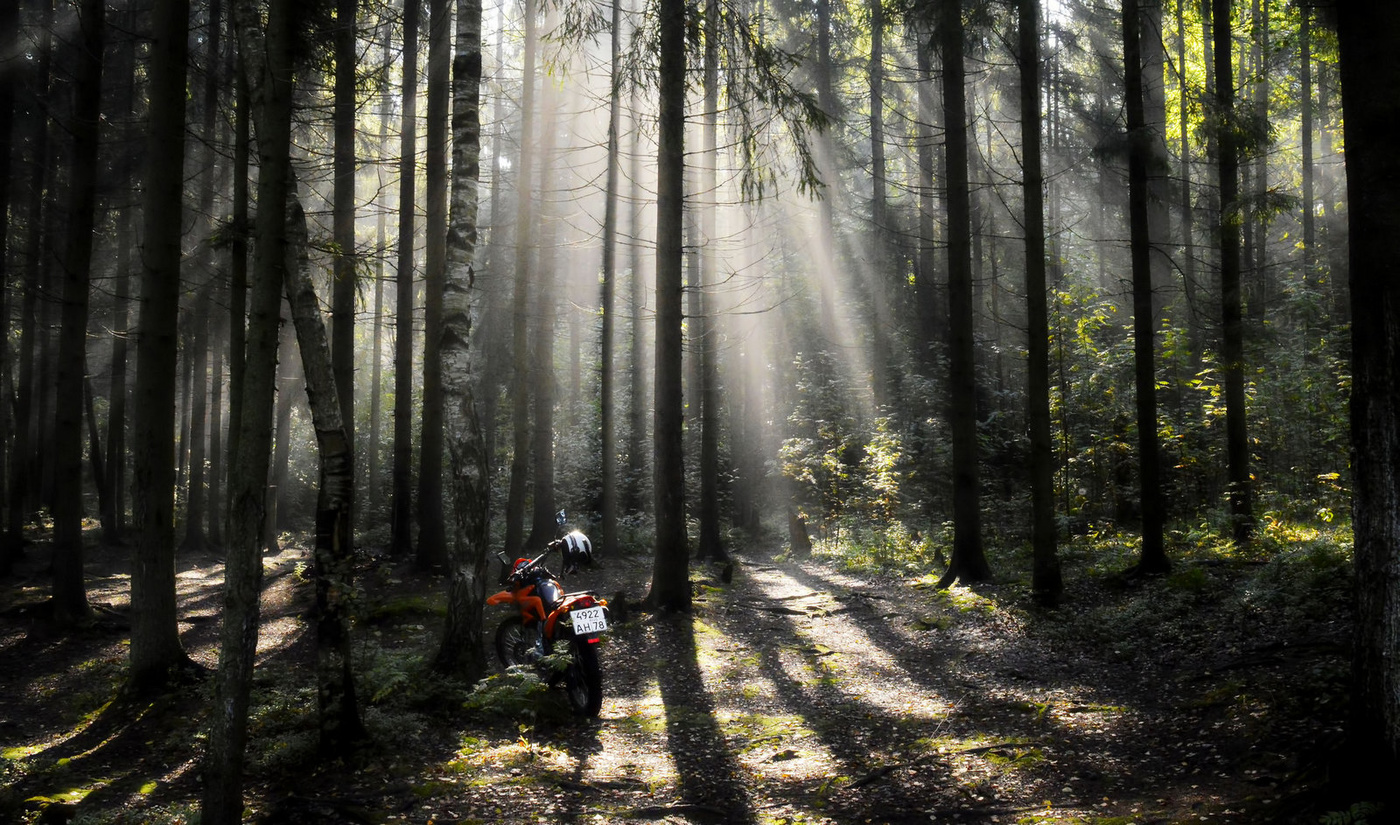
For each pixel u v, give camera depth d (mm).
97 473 25797
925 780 5973
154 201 8891
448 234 8609
